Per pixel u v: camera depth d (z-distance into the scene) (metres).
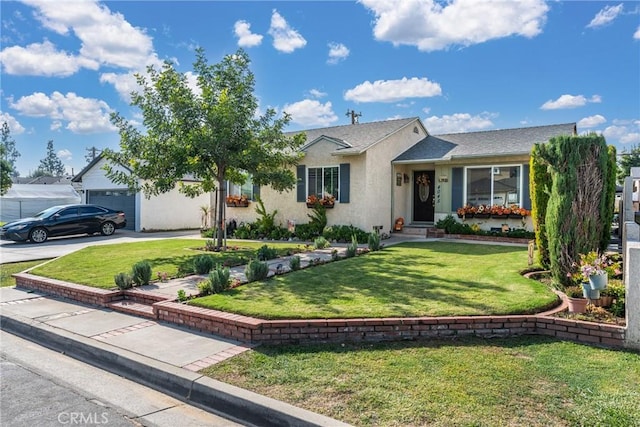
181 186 13.61
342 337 5.02
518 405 3.30
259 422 3.45
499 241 13.45
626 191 9.00
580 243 6.41
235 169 13.39
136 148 11.76
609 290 5.47
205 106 11.57
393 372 4.00
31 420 3.51
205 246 13.23
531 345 4.70
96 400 3.95
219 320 5.34
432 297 6.06
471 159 14.61
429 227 15.52
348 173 14.98
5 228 16.64
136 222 21.58
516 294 6.09
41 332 5.85
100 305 7.07
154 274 8.75
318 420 3.17
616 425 2.97
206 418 3.60
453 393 3.52
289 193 16.56
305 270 8.43
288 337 5.00
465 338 4.96
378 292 6.45
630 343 4.50
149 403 3.90
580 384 3.66
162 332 5.56
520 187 13.68
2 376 4.55
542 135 14.68
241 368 4.23
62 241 17.33
